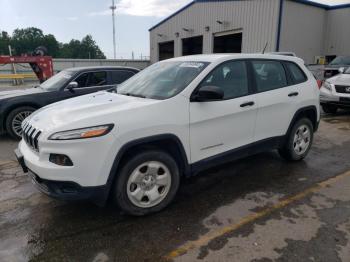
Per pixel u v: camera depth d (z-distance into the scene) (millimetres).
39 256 2789
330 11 20547
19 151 3537
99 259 2742
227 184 4258
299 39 19516
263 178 4465
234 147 4035
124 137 3059
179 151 3533
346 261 2682
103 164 2982
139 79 4328
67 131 2930
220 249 2855
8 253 2834
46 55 13641
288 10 18312
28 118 3727
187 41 26250
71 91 6898
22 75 21234
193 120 3523
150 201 3387
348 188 4148
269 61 4516
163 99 3461
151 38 30094
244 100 4016
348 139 6660
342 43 20438
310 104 4977
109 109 3242
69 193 2988
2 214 3508
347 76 9086
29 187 4223
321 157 5414
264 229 3168
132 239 3023
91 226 3250
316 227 3199
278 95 4461
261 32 18984
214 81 3781
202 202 3746
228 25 21125
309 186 4203
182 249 2863
